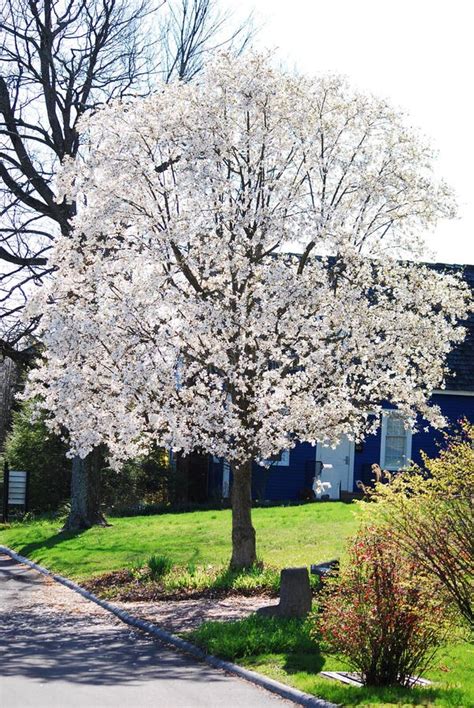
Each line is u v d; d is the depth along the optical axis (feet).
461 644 39.91
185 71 94.12
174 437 54.39
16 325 87.76
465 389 102.78
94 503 95.04
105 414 57.16
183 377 56.85
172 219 54.85
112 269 56.59
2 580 69.21
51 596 61.21
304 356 57.16
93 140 59.41
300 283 53.31
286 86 57.88
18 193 90.22
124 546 77.97
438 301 59.26
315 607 45.42
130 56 94.43
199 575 59.06
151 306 54.13
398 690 32.78
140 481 117.19
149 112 58.08
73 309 56.49
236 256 55.01
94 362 56.85
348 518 80.94
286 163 58.08
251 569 59.52
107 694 33.50
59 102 92.43
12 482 118.52
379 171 58.70
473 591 34.58
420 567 35.29
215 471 119.65
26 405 125.49
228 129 56.08
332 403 56.65
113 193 56.95
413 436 105.70
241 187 56.65
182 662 39.91
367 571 35.40
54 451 124.06
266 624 43.14
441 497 35.86
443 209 58.54
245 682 35.94
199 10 94.73
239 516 61.36
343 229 54.13
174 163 57.67
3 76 91.91
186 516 97.96
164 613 50.80
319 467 104.88
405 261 60.80
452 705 30.40
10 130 93.40
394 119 59.21
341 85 59.21
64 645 44.24
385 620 34.01
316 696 32.48
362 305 56.70
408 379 58.23
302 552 65.41
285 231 54.39
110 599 57.41
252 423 56.90
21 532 98.78
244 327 53.88
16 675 36.99
